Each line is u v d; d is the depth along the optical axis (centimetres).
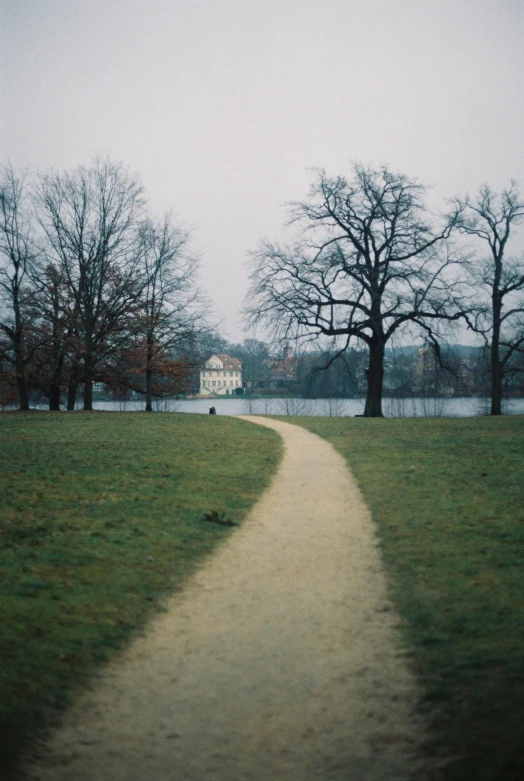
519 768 423
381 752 457
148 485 1467
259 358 10962
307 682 560
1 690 529
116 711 518
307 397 7844
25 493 1330
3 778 425
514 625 649
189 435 2711
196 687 555
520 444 2244
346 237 4303
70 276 4572
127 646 639
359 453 2097
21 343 4578
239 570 889
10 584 775
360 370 5838
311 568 892
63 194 4606
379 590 793
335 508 1273
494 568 841
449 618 684
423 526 1082
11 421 3425
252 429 3127
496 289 4378
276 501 1356
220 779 430
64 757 457
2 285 4484
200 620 708
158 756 457
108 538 1016
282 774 434
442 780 422
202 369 5453
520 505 1209
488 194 4300
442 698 522
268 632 673
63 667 584
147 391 5038
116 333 4703
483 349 4550
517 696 511
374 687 548
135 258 4791
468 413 6769
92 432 2770
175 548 989
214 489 1456
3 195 4447
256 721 500
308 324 4197
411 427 3145
